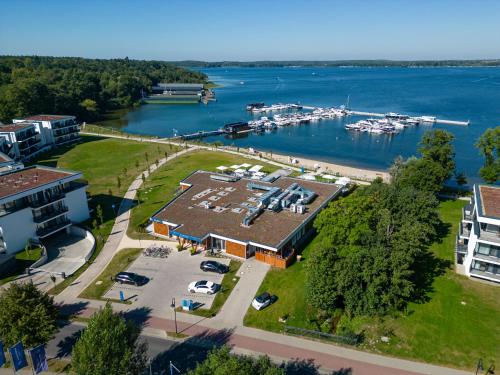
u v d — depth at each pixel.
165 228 74.62
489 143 93.75
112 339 36.19
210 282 57.97
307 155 152.50
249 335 48.59
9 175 80.50
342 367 43.28
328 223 58.19
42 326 42.28
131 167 123.25
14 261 64.88
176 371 42.44
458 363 43.75
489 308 52.72
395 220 65.44
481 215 56.06
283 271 62.22
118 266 65.06
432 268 62.75
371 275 50.34
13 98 181.12
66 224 76.69
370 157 149.00
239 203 80.75
